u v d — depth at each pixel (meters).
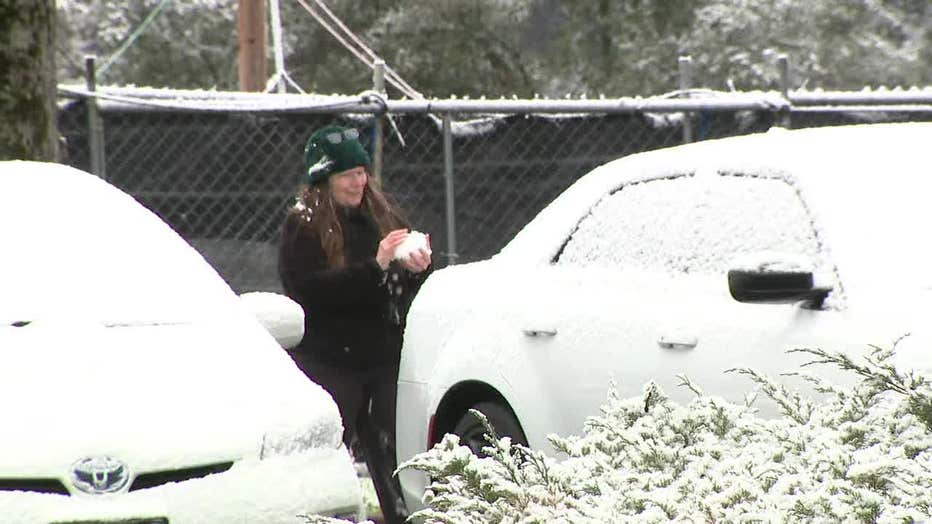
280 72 56.34
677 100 39.62
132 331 20.88
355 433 28.84
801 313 19.48
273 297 23.38
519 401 23.77
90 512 17.61
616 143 39.59
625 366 21.97
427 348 26.45
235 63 112.62
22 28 31.80
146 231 23.73
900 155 21.22
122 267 22.53
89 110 36.12
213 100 37.91
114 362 19.77
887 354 14.10
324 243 27.70
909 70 115.62
